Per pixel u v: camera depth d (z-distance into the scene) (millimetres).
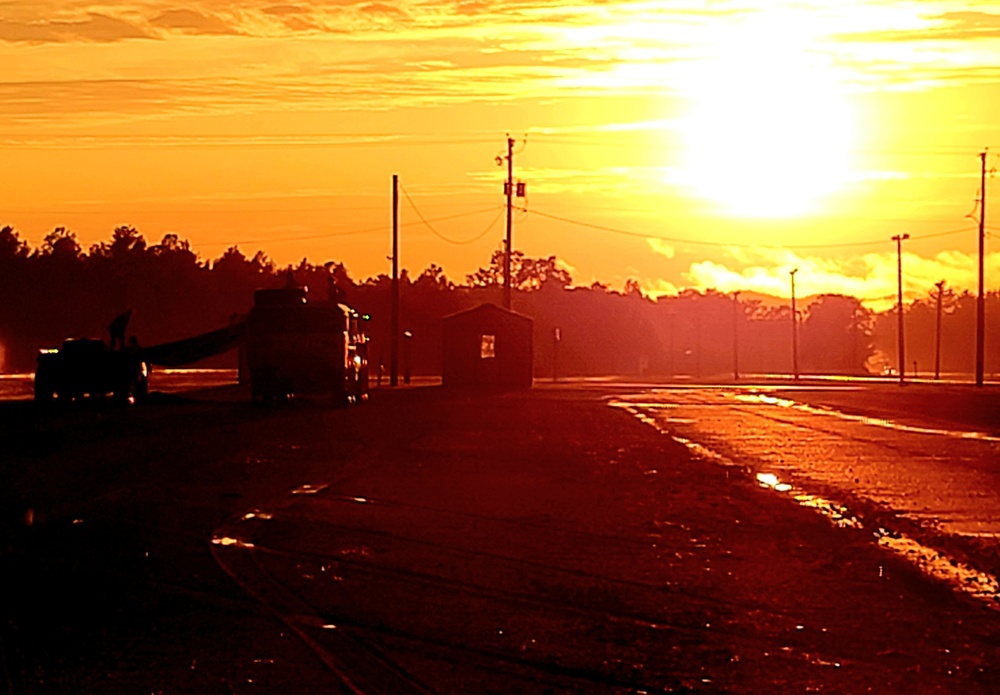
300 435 37375
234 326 66375
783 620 13695
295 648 12242
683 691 10992
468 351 77938
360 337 57969
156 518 20578
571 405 55719
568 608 14133
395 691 10883
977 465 30219
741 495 24234
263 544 18219
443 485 25422
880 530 19984
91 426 40250
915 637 13016
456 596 14711
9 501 22438
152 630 12969
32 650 12195
